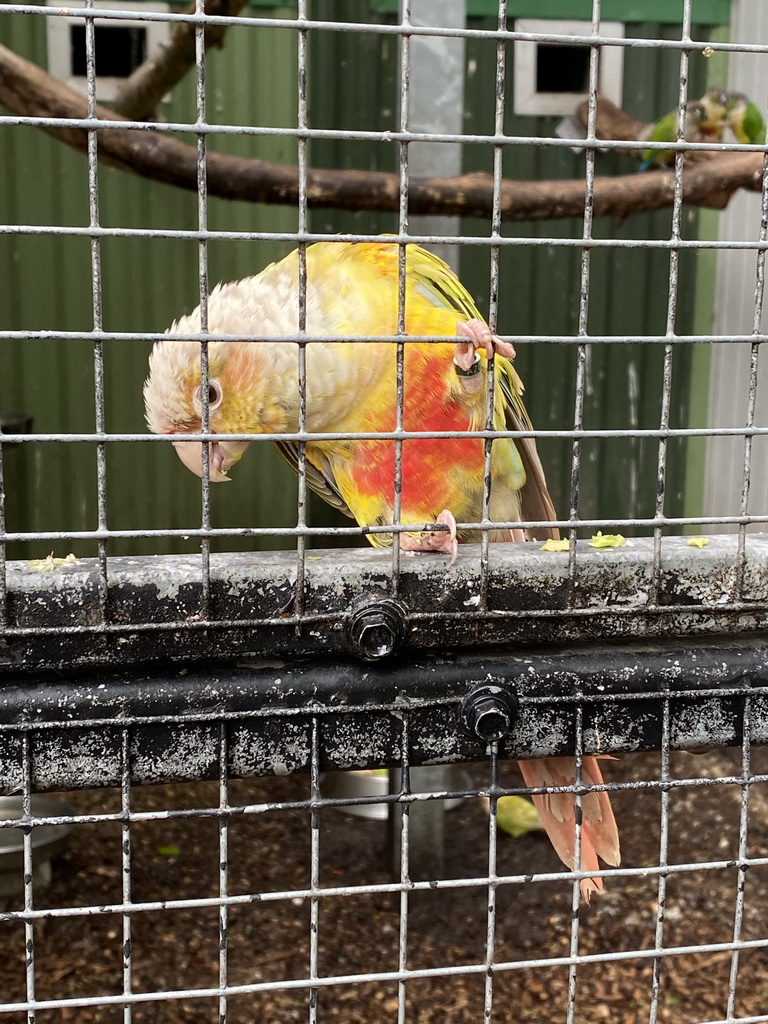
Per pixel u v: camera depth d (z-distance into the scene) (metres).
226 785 0.32
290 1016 0.63
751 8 1.17
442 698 0.33
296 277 0.54
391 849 0.82
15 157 1.11
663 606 0.35
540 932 0.74
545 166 1.16
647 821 0.88
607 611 0.34
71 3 1.06
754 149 0.32
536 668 0.33
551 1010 0.65
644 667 0.34
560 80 1.16
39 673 0.32
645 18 1.16
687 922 0.73
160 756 0.32
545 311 1.21
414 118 0.78
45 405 1.17
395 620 0.32
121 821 0.31
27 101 0.78
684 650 0.34
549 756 0.34
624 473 1.25
